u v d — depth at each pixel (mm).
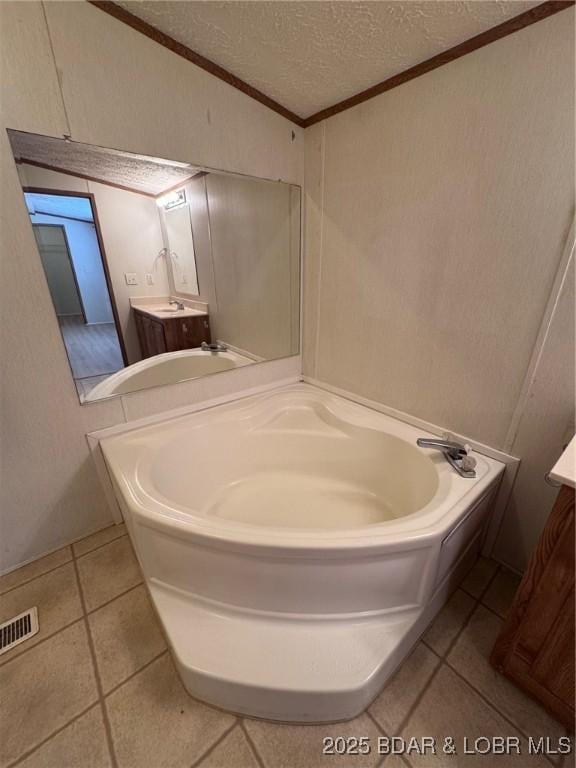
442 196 1243
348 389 1868
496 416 1287
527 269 1092
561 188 977
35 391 1227
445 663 1064
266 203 1673
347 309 1741
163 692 980
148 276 1408
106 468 1466
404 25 1014
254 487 1694
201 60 1229
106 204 1241
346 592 975
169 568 1055
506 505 1336
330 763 846
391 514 1504
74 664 1045
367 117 1394
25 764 839
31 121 1007
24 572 1343
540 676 930
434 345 1417
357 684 875
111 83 1098
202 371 1689
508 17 951
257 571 950
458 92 1117
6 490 1261
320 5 961
